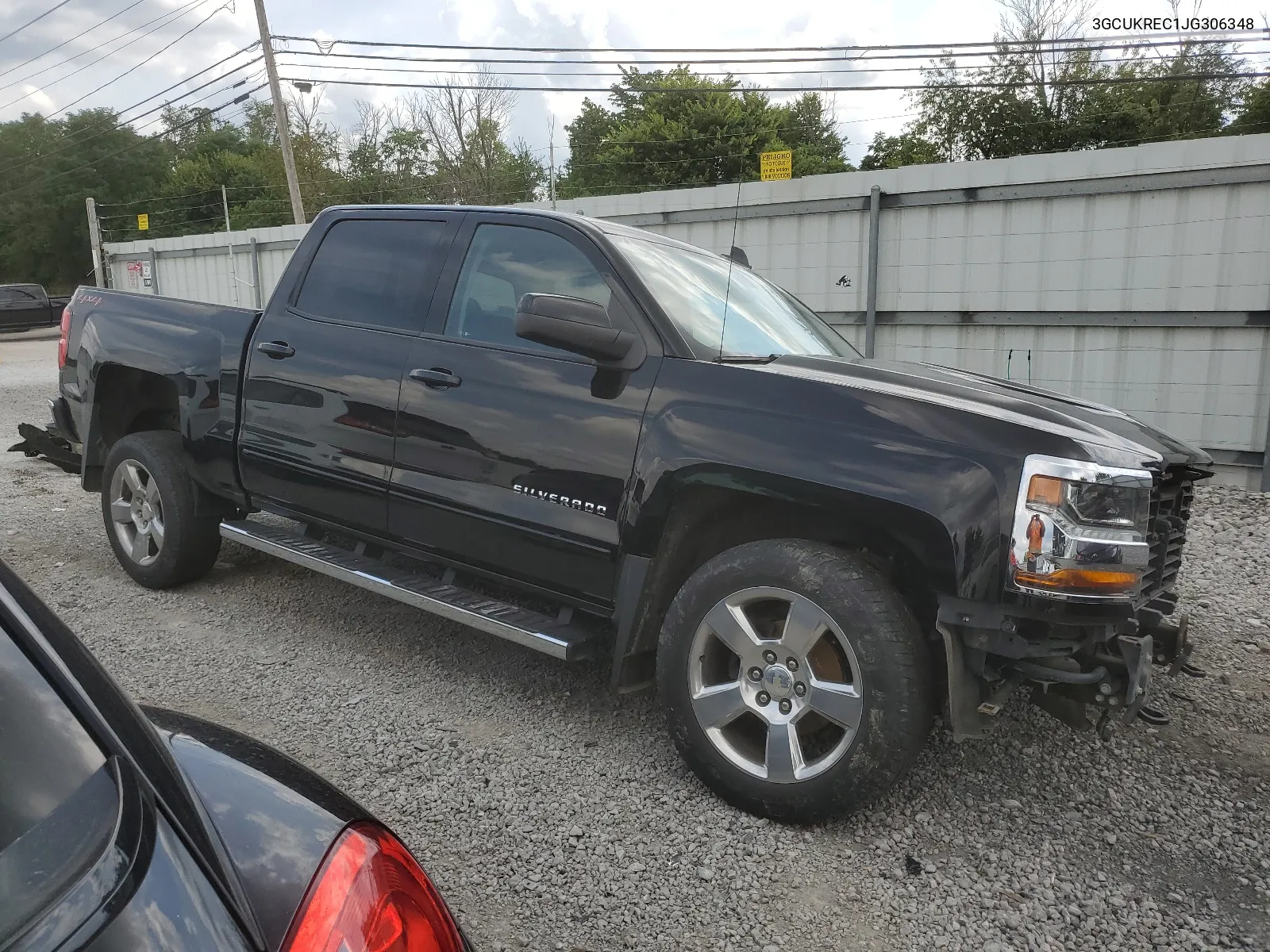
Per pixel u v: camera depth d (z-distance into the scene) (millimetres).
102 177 64375
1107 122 37594
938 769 3262
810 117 39125
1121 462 2590
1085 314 8727
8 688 1029
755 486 2779
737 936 2350
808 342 3852
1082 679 2566
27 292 31125
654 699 3762
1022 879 2637
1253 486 8102
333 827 1245
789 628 2754
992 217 9086
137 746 1088
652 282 3309
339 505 3879
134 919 889
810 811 2752
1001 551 2486
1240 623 4926
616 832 2785
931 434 2627
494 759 3215
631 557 3045
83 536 5969
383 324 3818
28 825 936
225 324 4371
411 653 4152
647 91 39125
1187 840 2885
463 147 51375
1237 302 8023
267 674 3881
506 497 3318
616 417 3086
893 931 2395
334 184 58438
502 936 2322
